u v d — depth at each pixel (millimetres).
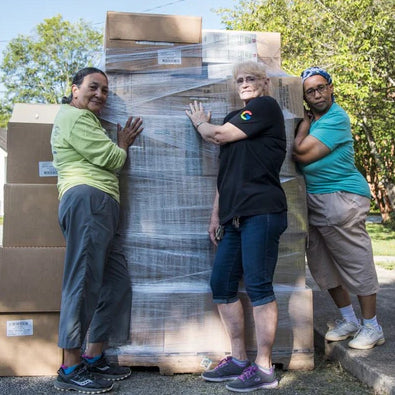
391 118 10258
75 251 2434
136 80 2777
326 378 2699
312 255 3070
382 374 2459
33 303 2680
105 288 2676
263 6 10711
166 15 2799
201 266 2795
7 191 2742
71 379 2484
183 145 2791
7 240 2732
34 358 2721
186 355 2746
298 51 10172
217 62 2898
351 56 8961
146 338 2742
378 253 7625
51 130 2840
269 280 2508
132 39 2764
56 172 2830
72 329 2420
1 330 2699
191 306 2766
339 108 2887
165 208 2779
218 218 2713
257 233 2453
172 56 2807
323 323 3426
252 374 2525
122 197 2754
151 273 2768
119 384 2607
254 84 2590
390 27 9297
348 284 2930
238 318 2639
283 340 2795
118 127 2727
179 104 2809
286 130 2840
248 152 2482
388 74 10023
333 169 2846
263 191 2463
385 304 4020
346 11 9664
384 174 11891
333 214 2834
